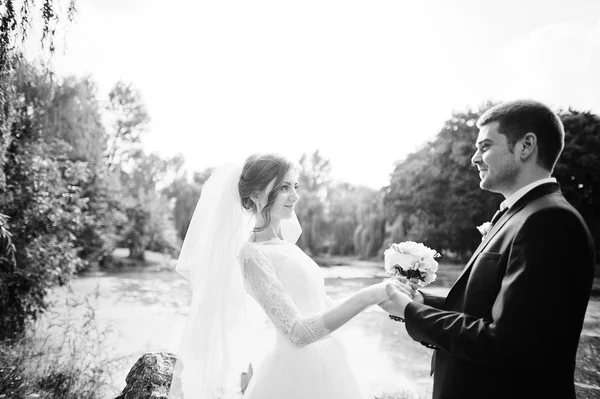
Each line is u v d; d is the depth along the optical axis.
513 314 1.25
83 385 4.34
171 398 2.06
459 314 1.43
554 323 1.22
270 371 1.92
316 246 28.48
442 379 1.56
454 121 21.73
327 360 1.93
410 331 1.53
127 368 4.96
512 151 1.47
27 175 5.89
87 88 14.63
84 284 14.16
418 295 1.81
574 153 13.77
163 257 24.94
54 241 6.41
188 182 32.03
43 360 4.97
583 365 5.91
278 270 1.95
